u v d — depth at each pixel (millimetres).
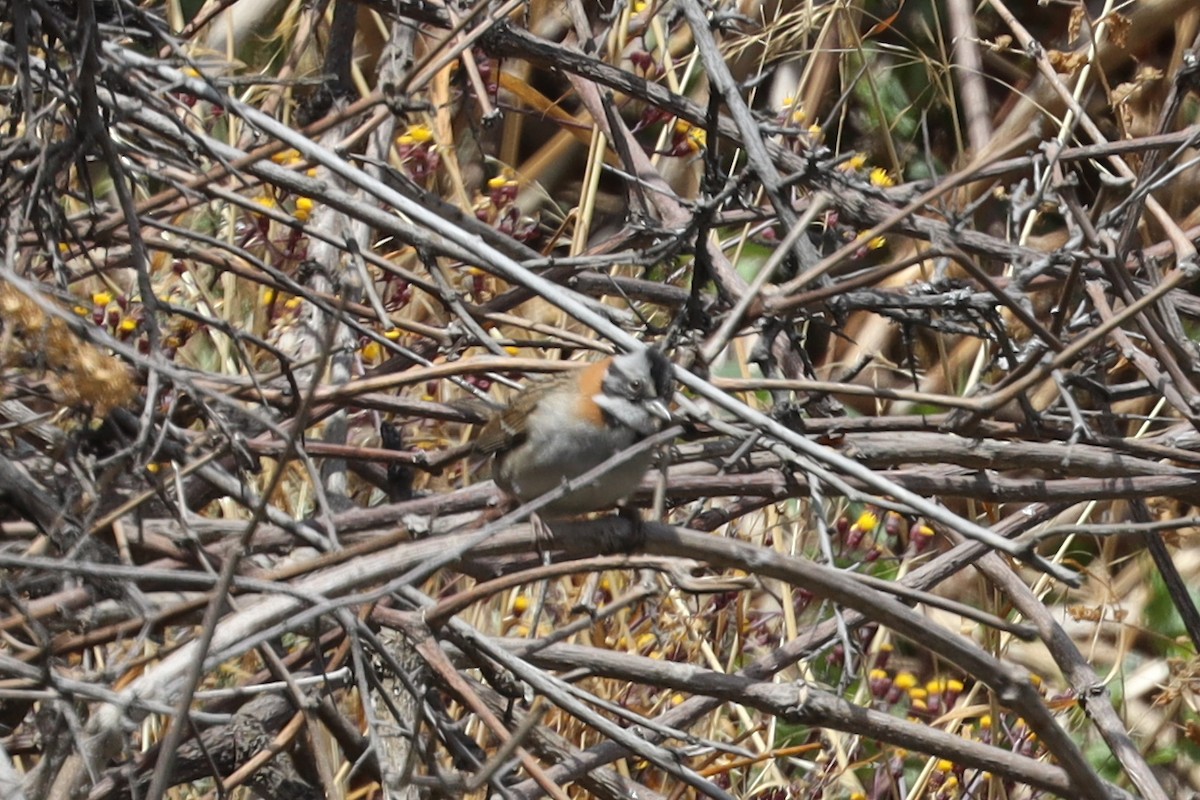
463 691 7594
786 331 9781
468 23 9305
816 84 15156
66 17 9016
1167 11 15523
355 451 9117
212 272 12664
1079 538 15273
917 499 7496
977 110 15320
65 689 6043
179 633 10203
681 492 8930
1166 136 10219
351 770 8875
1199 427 9008
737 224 12336
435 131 12961
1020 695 7828
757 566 7465
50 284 9578
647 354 8297
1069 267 10125
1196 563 14805
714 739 11594
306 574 8102
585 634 11234
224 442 8211
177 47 8719
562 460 8352
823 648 10289
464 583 11578
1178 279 7836
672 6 14133
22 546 8336
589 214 12711
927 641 7727
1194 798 13312
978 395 9734
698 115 11070
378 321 9938
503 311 11633
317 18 12586
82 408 7164
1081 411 9555
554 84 16750
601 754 9047
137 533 7824
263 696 9008
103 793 7934
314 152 8375
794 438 7777
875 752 12805
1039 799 11688
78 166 8766
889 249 15789
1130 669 14367
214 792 9617
